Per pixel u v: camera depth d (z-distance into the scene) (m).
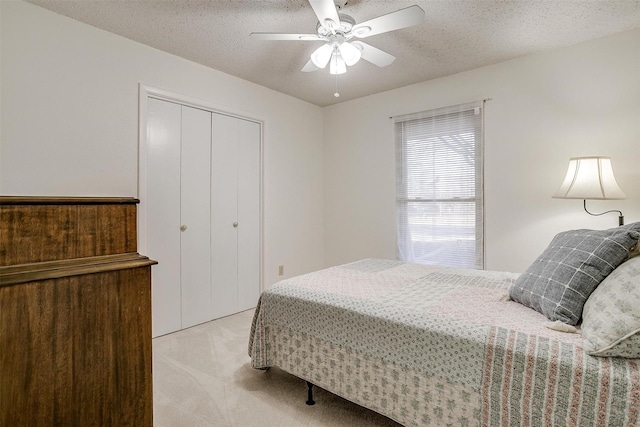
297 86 3.62
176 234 2.94
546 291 1.51
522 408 1.18
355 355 1.63
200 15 2.25
